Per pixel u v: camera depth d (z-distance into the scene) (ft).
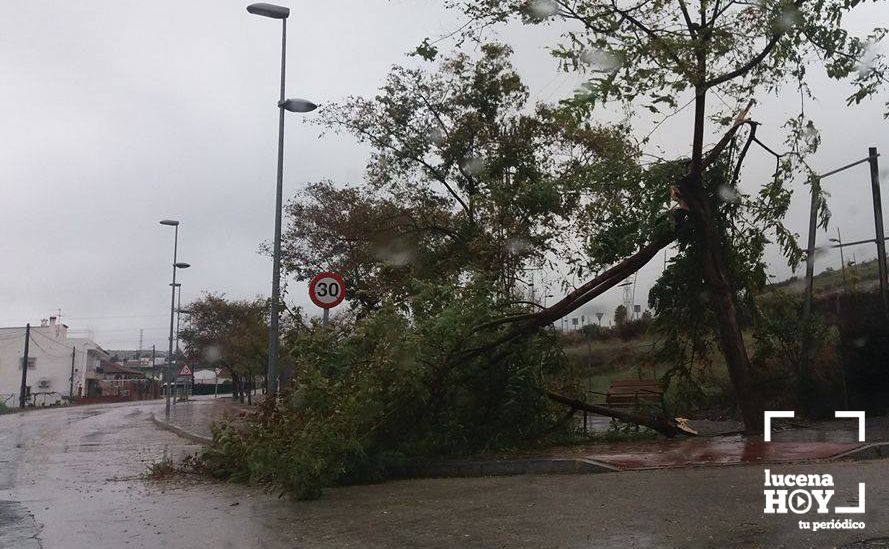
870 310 52.19
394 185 63.26
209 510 27.27
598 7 37.81
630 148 43.04
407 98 61.57
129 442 66.44
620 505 22.47
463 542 19.66
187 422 88.63
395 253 58.65
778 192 44.45
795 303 50.11
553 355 40.60
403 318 34.09
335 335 34.06
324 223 66.54
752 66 39.60
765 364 52.37
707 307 45.27
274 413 32.50
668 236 40.88
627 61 37.22
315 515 24.98
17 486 36.58
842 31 37.52
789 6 36.27
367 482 32.09
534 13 37.50
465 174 60.85
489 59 61.16
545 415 40.16
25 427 97.86
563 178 47.06
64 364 288.51
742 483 24.50
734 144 43.60
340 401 30.32
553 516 21.76
